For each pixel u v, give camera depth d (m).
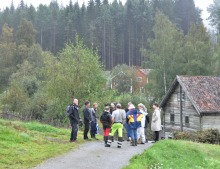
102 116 18.36
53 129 22.56
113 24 119.44
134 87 76.44
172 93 43.09
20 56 86.25
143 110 21.06
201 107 36.88
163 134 45.12
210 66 60.97
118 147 17.73
